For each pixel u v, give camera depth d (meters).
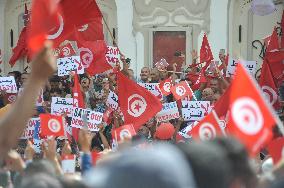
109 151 12.87
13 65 42.12
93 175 5.00
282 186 6.24
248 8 45.09
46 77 6.81
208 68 34.06
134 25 45.34
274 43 29.20
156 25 45.47
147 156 4.82
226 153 6.00
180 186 4.77
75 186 8.29
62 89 31.88
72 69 28.22
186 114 24.20
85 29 29.47
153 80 33.00
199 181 5.04
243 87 9.12
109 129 24.83
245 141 9.14
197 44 45.56
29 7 46.00
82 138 11.67
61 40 26.09
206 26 45.50
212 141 6.17
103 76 33.41
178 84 26.30
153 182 4.73
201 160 5.06
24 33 40.34
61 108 23.42
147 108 22.59
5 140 6.69
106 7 45.44
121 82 22.70
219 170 5.06
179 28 45.47
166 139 20.30
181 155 4.98
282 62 28.98
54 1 7.89
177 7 45.53
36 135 21.08
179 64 45.06
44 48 6.79
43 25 7.80
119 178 4.75
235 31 45.41
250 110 9.10
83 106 24.06
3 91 28.58
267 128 8.98
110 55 30.64
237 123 9.21
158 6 45.50
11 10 46.06
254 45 45.12
